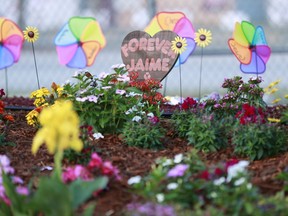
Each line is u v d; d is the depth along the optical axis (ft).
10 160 14.85
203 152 15.58
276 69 32.50
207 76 32.63
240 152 15.16
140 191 11.66
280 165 13.79
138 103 17.39
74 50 22.21
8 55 21.59
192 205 11.00
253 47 20.18
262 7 35.91
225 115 17.67
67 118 10.34
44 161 14.79
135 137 16.11
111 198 11.89
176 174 11.24
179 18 20.83
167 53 19.63
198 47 29.63
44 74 34.37
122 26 38.52
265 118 16.74
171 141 16.70
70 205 9.91
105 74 17.37
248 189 10.72
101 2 38.34
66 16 37.58
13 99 23.13
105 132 17.11
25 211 10.45
